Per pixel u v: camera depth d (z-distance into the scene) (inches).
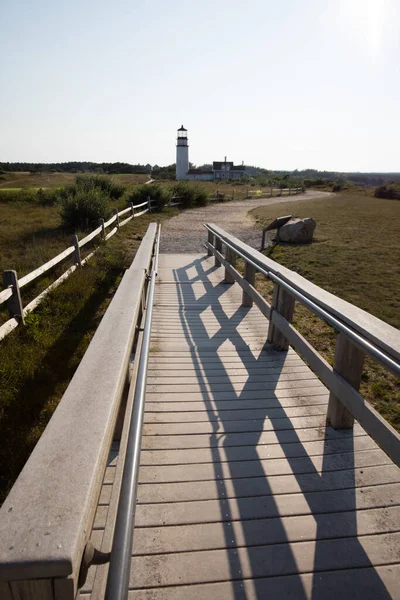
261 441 106.9
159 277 300.0
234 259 271.4
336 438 108.6
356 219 670.5
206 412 120.0
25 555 33.5
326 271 331.3
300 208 908.0
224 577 70.3
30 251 349.7
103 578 50.2
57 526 36.7
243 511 84.1
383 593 68.5
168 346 170.4
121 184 860.6
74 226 490.6
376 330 89.0
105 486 88.3
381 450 104.1
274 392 132.5
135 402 62.5
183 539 77.3
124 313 107.8
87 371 71.2
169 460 98.7
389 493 90.0
